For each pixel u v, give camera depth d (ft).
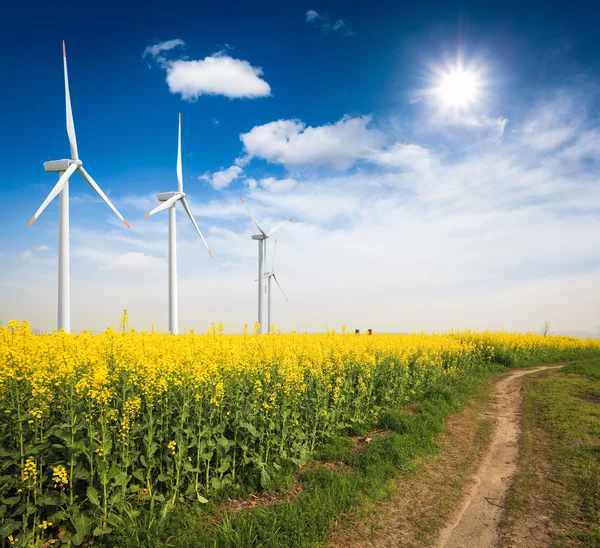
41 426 20.61
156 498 21.98
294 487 26.25
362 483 26.68
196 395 25.23
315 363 40.96
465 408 49.34
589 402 48.78
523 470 30.42
